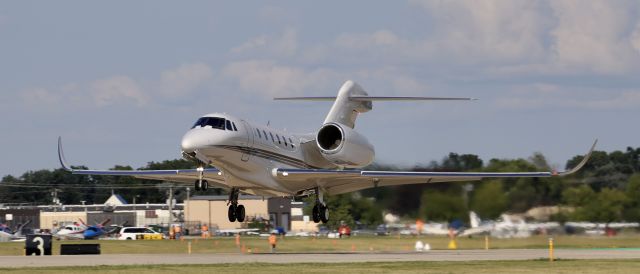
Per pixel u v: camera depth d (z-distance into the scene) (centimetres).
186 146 9394
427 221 14700
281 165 10712
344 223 16938
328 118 11756
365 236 16262
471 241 13962
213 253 12562
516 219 14225
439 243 13762
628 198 14225
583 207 14188
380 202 15188
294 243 15338
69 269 7762
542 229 14212
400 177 10825
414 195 14812
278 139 10694
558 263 8594
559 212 14250
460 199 14462
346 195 16575
